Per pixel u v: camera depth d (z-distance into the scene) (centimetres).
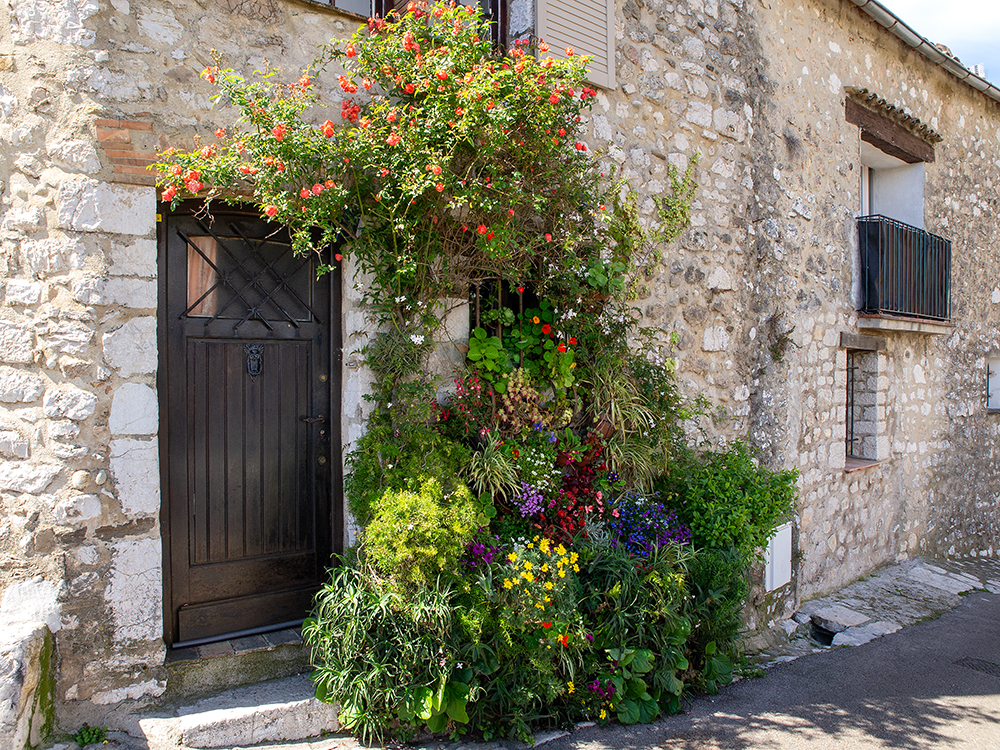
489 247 343
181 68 306
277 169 291
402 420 345
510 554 322
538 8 404
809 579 592
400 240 346
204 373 327
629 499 408
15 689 244
